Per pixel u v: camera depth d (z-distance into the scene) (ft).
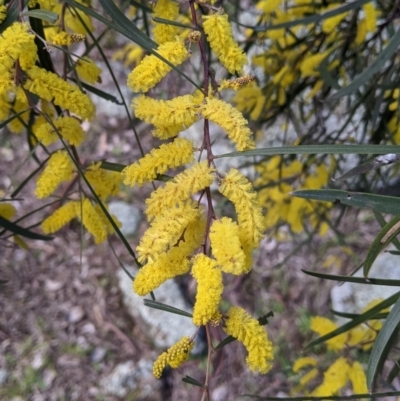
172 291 3.32
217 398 2.93
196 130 3.49
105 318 3.39
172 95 2.69
